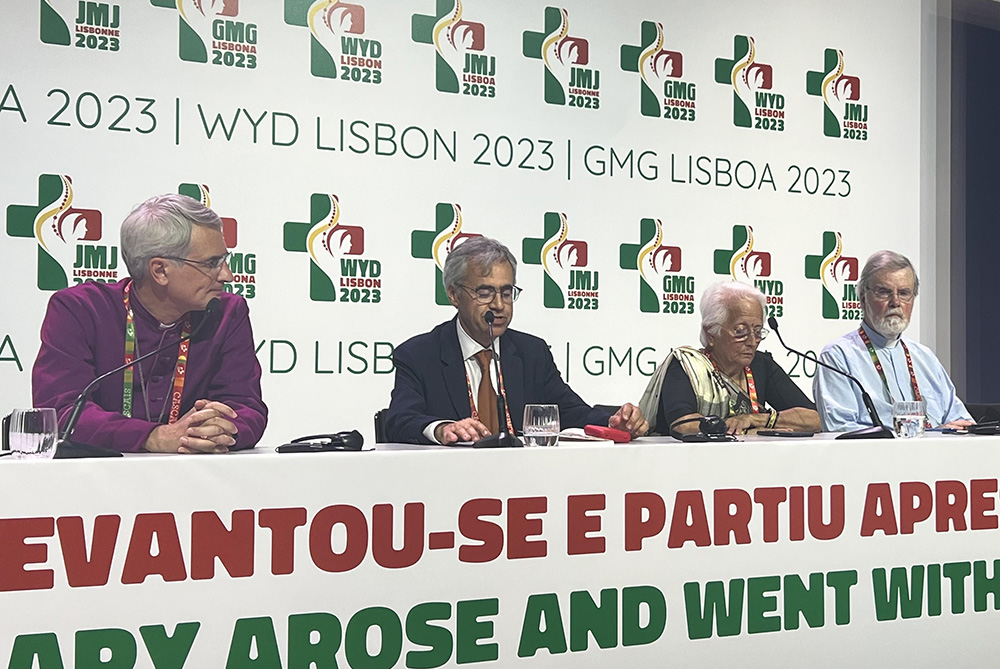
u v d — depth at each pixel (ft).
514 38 12.79
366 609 6.67
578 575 7.23
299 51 11.84
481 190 12.60
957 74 15.20
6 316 10.68
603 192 13.17
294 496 6.48
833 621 7.98
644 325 13.33
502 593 7.02
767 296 13.94
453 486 6.89
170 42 11.32
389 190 12.21
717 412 11.72
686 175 13.58
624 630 7.36
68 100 10.94
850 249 14.40
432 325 12.37
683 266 13.55
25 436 6.56
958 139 15.19
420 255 12.34
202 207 11.09
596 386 13.07
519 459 7.07
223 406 8.50
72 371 10.20
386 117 12.20
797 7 14.21
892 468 8.17
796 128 14.16
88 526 5.99
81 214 10.94
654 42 13.46
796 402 12.32
